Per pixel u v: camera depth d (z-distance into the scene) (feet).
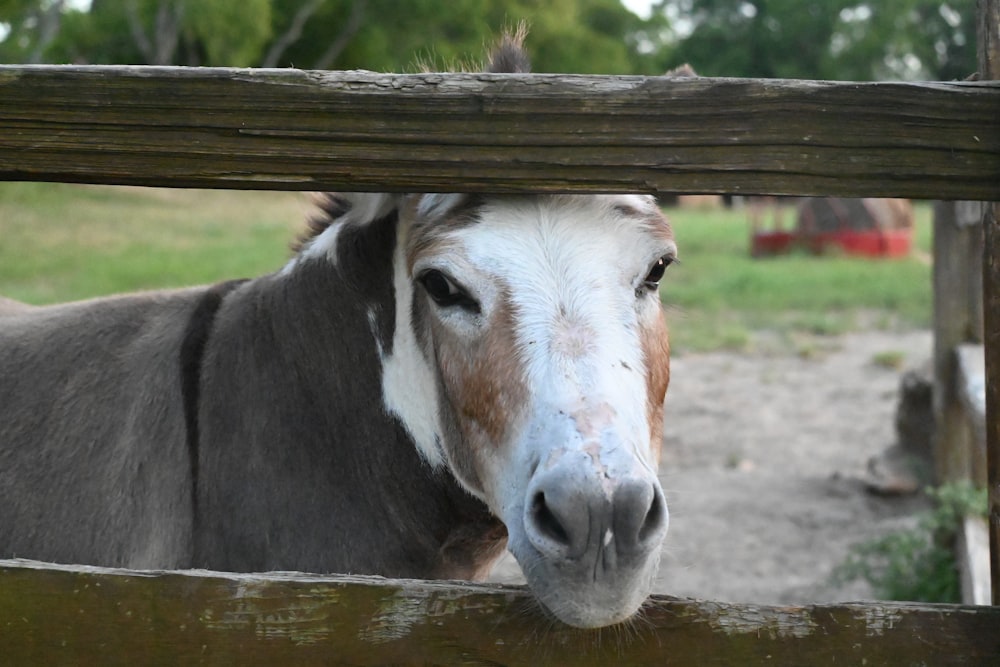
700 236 82.99
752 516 20.45
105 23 107.24
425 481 8.36
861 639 5.71
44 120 5.65
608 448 5.82
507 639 5.82
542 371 6.31
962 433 17.44
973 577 12.94
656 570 5.94
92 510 8.61
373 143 5.61
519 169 5.61
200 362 8.80
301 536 8.18
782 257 65.41
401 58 114.52
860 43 195.93
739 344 37.17
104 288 39.99
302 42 116.98
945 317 17.46
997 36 5.66
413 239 7.45
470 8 115.34
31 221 60.75
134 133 5.65
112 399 8.95
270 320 8.72
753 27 209.97
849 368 33.68
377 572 8.38
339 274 8.41
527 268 6.67
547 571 5.81
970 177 5.51
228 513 8.25
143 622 5.77
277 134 5.62
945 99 5.46
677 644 5.81
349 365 8.36
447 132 5.59
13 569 5.76
